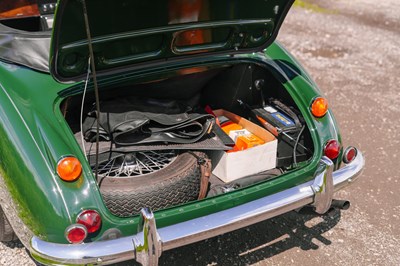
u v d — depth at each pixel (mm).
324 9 9523
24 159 2350
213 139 2986
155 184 2586
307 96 3076
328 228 3432
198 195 2752
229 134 3256
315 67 6410
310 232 3383
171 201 2611
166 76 3021
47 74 2785
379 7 9828
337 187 2918
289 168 3100
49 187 2295
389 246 3273
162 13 2518
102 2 2262
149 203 2557
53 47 2320
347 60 6730
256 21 2898
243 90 3369
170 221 2438
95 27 2387
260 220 2639
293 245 3250
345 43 7449
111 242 2328
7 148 2414
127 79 2871
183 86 3330
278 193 2721
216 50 3027
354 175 2982
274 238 3311
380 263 3115
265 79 3369
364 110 5258
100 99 3055
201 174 2762
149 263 2307
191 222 2469
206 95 3684
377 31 8188
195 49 2934
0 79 2721
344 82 5984
